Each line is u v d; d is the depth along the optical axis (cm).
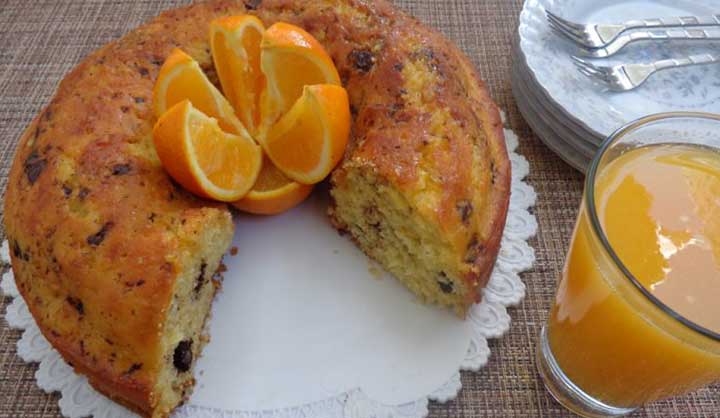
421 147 41
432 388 39
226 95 45
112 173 40
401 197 41
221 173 41
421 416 38
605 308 33
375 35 45
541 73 47
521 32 49
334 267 43
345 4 47
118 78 44
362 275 43
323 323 41
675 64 48
